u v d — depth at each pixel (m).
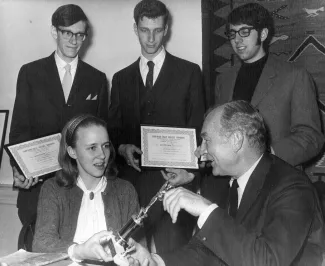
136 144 3.07
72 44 3.10
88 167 2.16
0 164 4.04
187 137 2.82
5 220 3.96
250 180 1.71
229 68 3.49
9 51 4.02
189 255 1.82
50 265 1.73
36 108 3.09
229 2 3.46
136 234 2.21
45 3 3.89
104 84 3.25
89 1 3.81
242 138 1.66
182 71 3.08
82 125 2.18
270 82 2.70
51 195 2.17
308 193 1.63
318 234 1.69
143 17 3.01
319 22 3.23
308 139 2.58
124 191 2.30
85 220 2.17
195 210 1.57
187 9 3.57
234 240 1.49
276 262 1.46
